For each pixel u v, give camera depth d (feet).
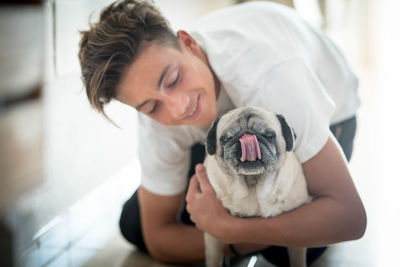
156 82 2.84
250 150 2.46
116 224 5.01
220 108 3.41
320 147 2.97
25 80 3.89
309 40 3.77
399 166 6.26
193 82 2.95
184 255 3.97
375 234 4.29
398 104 10.50
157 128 3.64
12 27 3.63
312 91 3.13
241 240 3.05
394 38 16.71
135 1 3.02
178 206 4.08
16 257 3.41
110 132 5.74
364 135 8.38
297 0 11.83
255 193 2.91
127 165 6.23
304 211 3.00
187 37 3.21
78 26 4.43
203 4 10.65
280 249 3.71
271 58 3.13
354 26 16.67
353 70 4.41
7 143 3.68
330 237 3.02
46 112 4.30
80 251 4.23
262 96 3.05
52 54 4.23
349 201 3.02
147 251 4.45
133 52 2.83
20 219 3.59
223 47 3.33
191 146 3.94
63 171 4.56
